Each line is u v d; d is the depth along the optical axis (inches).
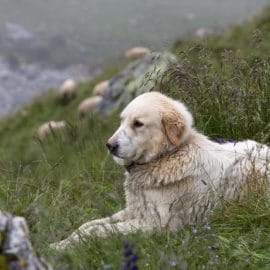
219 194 363.9
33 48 2746.1
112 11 3129.9
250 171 371.9
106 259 291.4
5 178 462.6
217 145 384.5
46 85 2369.6
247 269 298.2
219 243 315.3
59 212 350.9
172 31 2723.9
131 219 368.5
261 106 441.7
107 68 1727.4
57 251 296.0
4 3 3326.8
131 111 367.9
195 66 476.7
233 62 484.1
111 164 482.3
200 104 452.4
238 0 3225.9
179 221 356.2
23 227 234.5
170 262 273.6
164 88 468.1
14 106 2164.1
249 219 339.9
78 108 1347.2
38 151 645.9
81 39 2815.0
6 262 220.5
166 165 361.7
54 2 3341.5
